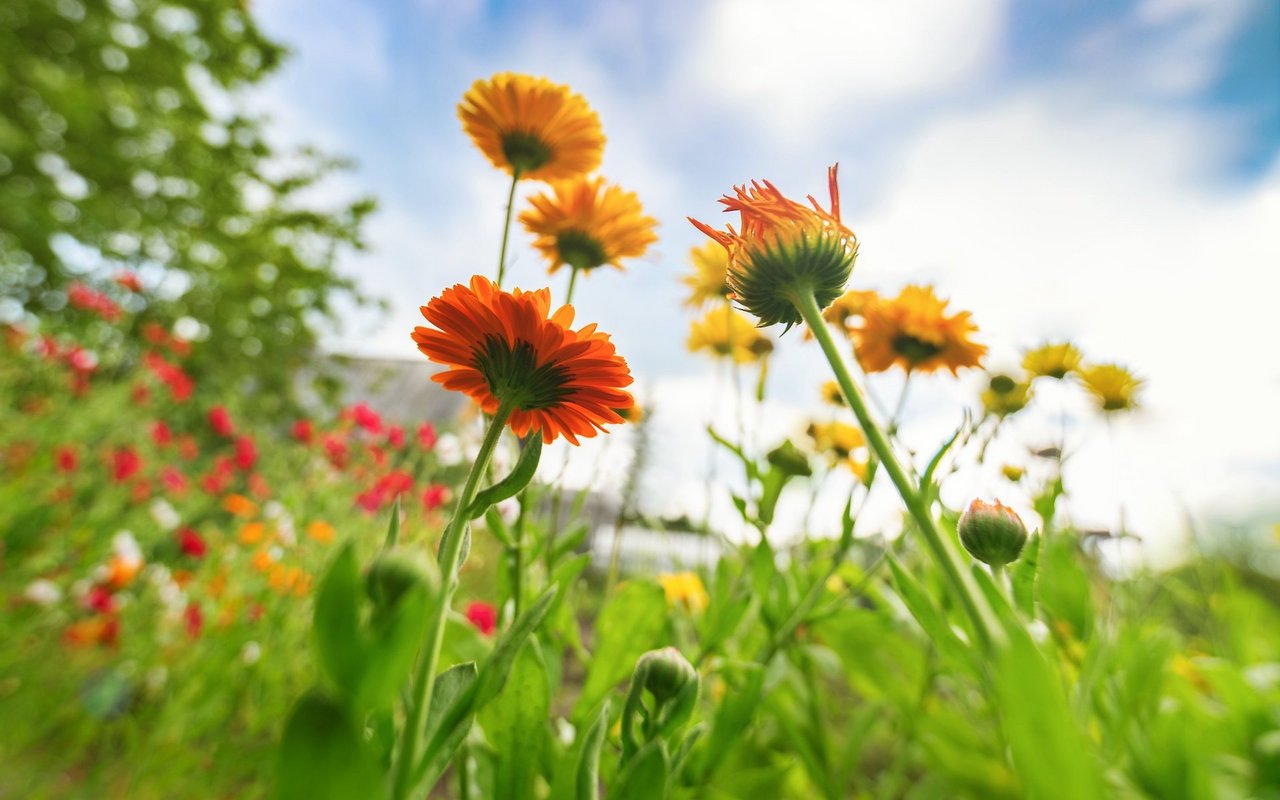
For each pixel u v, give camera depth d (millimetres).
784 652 316
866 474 255
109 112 2309
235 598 732
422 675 111
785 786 322
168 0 2494
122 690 623
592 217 286
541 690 194
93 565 765
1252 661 469
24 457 834
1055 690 86
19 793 518
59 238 2203
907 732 396
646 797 140
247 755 585
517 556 240
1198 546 484
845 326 301
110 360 1215
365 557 702
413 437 993
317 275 3031
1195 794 266
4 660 591
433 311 149
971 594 99
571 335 142
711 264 382
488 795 216
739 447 291
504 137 281
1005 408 281
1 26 2143
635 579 267
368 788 84
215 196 2713
